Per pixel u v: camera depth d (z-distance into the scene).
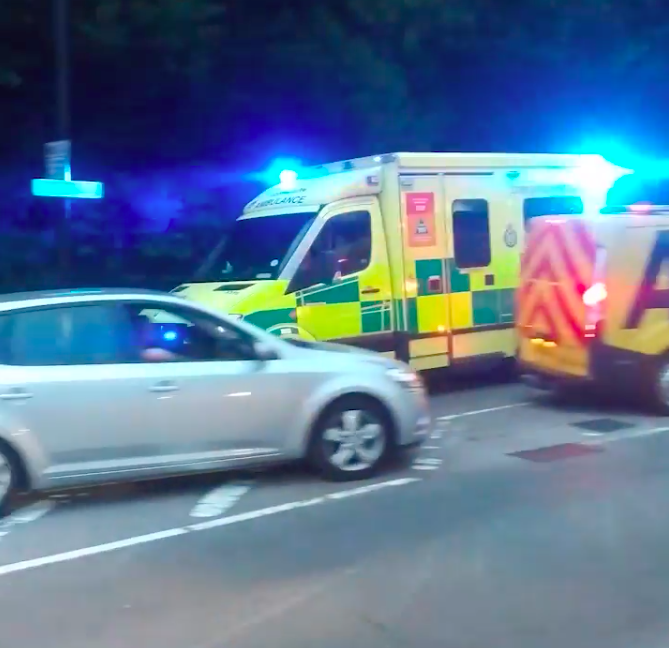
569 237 9.61
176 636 4.53
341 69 13.09
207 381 6.80
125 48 11.61
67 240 10.51
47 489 6.56
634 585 5.07
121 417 6.59
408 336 10.59
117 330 6.72
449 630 4.53
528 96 15.96
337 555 5.62
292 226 10.25
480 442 8.61
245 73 12.80
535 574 5.25
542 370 9.99
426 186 10.76
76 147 13.27
